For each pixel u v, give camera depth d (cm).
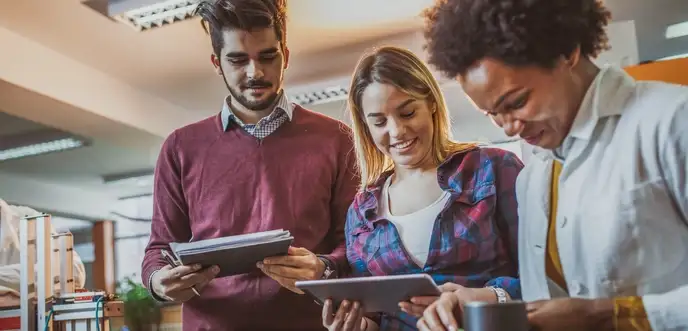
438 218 139
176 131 188
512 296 125
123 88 420
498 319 89
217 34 168
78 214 641
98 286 659
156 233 183
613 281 102
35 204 602
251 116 182
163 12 326
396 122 143
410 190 149
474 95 100
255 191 177
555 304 100
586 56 101
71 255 252
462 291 117
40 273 220
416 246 140
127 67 396
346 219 162
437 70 103
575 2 94
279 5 171
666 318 91
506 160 141
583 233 106
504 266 136
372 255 146
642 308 94
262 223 174
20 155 499
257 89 170
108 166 549
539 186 117
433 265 137
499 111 100
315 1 320
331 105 466
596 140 104
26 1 312
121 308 221
